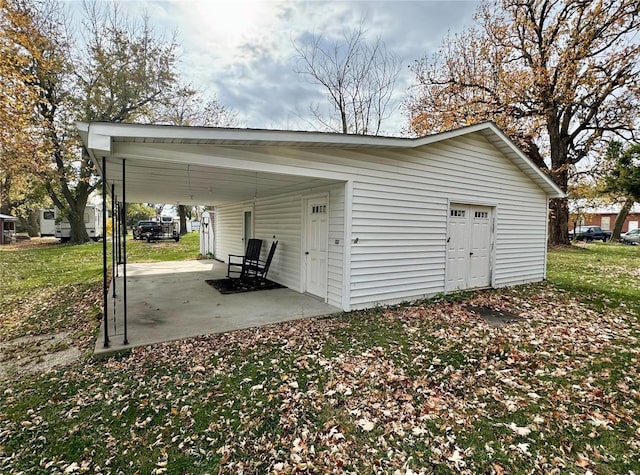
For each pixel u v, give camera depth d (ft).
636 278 26.30
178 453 7.24
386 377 10.57
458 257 22.54
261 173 16.03
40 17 42.60
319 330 14.99
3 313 18.95
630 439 7.65
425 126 44.57
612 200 52.42
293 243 24.44
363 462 6.98
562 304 19.72
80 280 28.19
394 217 19.20
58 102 48.70
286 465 6.91
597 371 11.01
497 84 42.01
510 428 8.05
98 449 7.38
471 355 12.34
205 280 28.30
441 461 7.00
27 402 9.31
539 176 25.17
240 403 9.12
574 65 37.35
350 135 15.72
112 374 10.91
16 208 75.87
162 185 22.94
